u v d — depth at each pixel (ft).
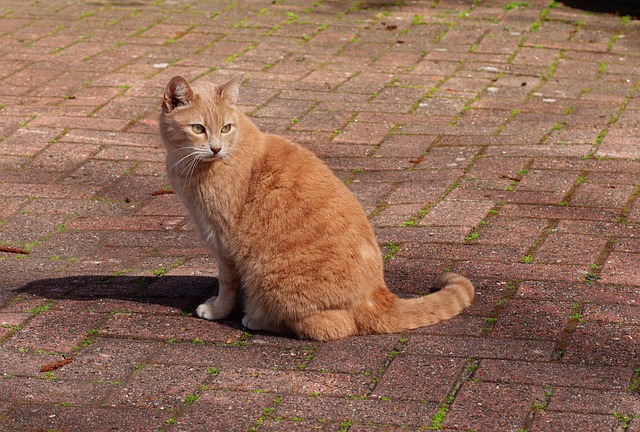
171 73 13.56
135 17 16.58
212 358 8.13
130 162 11.34
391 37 15.30
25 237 10.09
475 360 8.00
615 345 8.11
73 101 12.60
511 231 9.65
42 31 15.69
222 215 8.41
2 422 7.57
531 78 13.26
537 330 8.29
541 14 16.49
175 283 9.14
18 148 11.57
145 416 7.58
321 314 8.27
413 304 8.41
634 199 10.11
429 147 11.42
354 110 12.30
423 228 9.80
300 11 16.96
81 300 8.91
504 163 10.94
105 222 10.31
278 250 8.29
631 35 15.30
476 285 8.87
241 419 7.54
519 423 7.43
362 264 8.30
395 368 7.95
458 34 15.39
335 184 8.48
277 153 8.50
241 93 12.71
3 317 8.66
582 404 7.55
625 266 9.04
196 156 8.29
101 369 8.03
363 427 7.44
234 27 15.93
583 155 11.03
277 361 8.08
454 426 7.43
